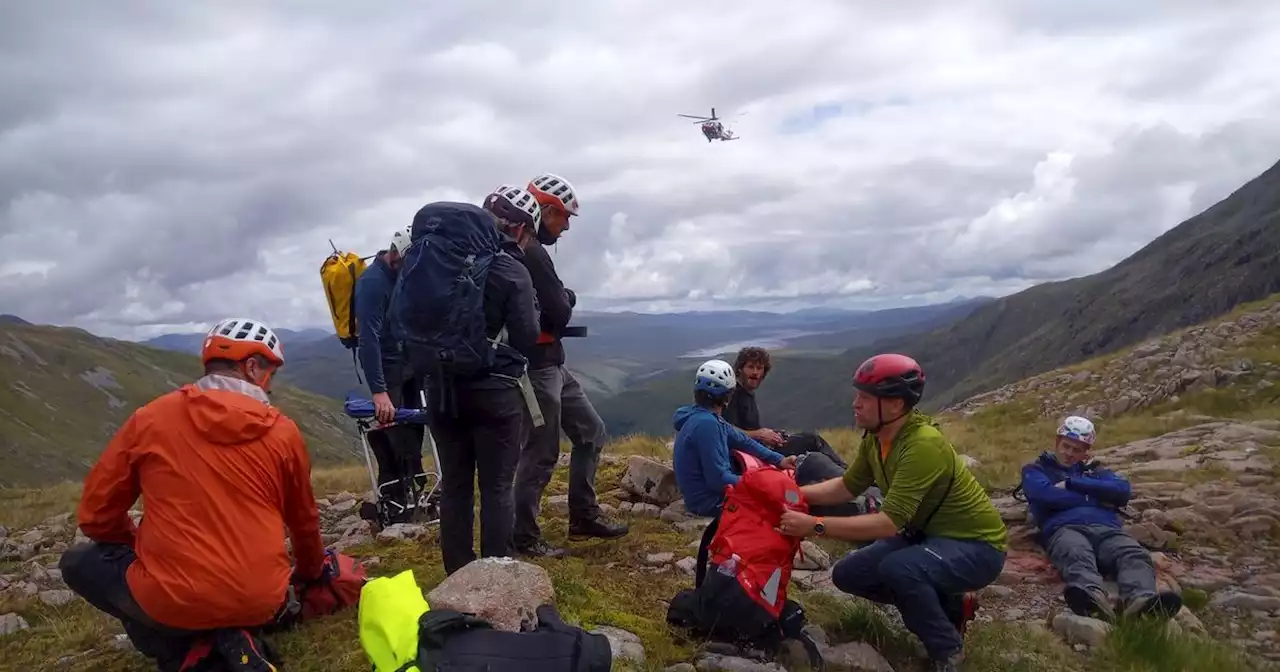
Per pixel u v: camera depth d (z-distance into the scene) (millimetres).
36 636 6164
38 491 16312
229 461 4359
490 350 5348
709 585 5184
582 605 5621
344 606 5562
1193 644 5996
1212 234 196500
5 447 123812
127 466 4352
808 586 6652
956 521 5320
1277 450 11695
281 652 4992
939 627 5254
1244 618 6965
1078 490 7840
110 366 171875
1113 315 193625
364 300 7539
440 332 5152
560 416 6820
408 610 3865
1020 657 5602
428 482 9234
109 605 4461
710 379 6340
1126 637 6004
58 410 146500
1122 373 23344
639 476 9523
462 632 3861
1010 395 25734
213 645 4430
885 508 5117
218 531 4293
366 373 7555
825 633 5625
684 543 7586
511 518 5684
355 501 10906
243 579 4297
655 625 5480
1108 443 15547
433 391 5184
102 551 4500
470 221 5359
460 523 5750
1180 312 171250
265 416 4508
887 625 5805
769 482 5172
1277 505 9031
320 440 150250
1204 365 21094
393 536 7691
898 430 5312
